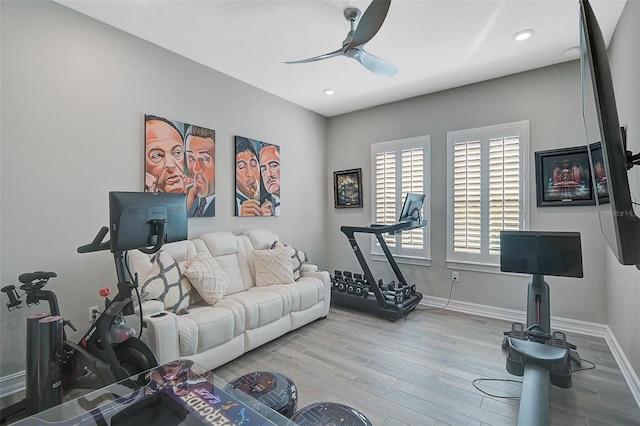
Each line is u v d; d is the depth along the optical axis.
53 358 1.87
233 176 3.63
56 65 2.31
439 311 3.83
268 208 4.06
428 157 4.06
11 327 2.12
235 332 2.53
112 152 2.62
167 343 2.06
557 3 2.29
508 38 2.76
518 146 3.43
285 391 1.52
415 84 3.78
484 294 3.68
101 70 2.55
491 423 1.85
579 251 2.52
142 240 1.80
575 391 2.16
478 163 3.68
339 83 3.76
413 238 4.19
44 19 2.25
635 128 2.04
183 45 2.91
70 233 2.38
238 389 1.51
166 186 2.96
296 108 4.50
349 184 4.81
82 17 2.43
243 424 1.27
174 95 3.05
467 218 3.76
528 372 1.95
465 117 3.78
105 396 1.45
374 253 4.58
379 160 4.52
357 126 4.76
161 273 2.48
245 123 3.77
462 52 3.00
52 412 1.36
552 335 2.41
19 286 2.14
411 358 2.64
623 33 2.30
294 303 3.11
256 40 2.82
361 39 2.13
